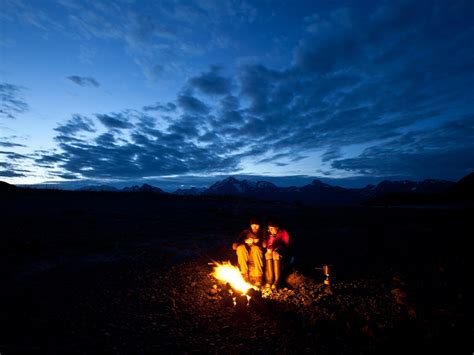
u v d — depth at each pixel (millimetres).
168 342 3420
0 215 13133
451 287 5133
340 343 3391
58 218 13211
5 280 5211
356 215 20438
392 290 4926
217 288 5336
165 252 7969
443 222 14656
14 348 3082
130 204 23562
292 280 5523
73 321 3824
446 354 3131
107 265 6523
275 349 3283
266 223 5770
